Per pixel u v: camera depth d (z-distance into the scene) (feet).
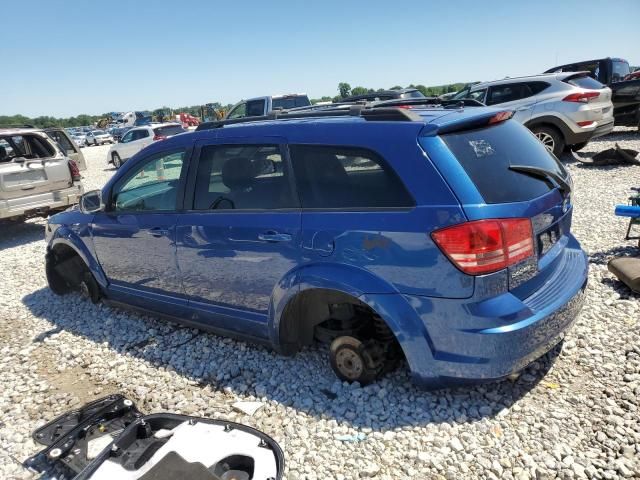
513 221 8.28
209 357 12.53
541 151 10.41
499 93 34.83
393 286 8.84
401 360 10.94
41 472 9.09
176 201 12.32
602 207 22.36
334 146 9.57
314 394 10.48
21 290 19.62
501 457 8.24
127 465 8.12
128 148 63.41
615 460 7.93
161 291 13.37
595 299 13.25
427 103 12.38
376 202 8.98
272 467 7.98
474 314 8.25
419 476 8.09
